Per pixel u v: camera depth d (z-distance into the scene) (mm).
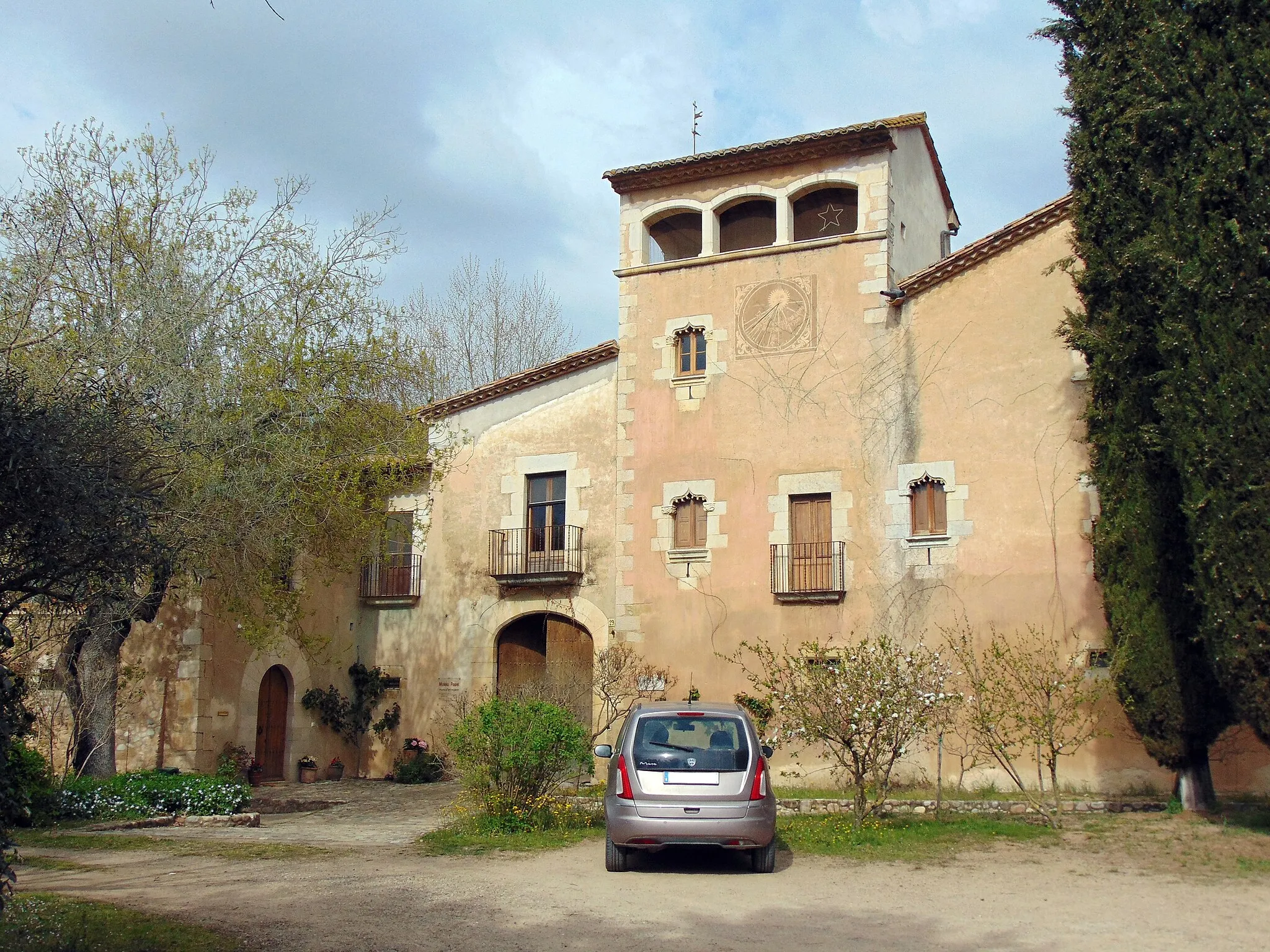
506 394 22500
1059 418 17297
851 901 8977
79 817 13891
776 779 18016
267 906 8688
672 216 21203
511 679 21625
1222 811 13398
